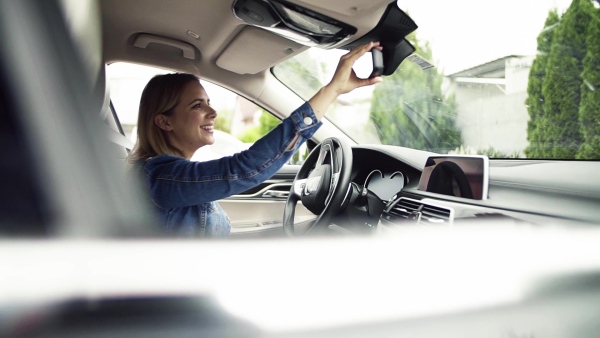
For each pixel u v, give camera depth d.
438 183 1.92
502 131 2.80
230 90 2.72
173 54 2.41
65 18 0.44
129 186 0.50
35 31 0.41
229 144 3.21
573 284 0.68
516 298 0.63
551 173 1.59
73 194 0.43
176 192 1.26
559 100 2.61
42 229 0.41
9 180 0.40
